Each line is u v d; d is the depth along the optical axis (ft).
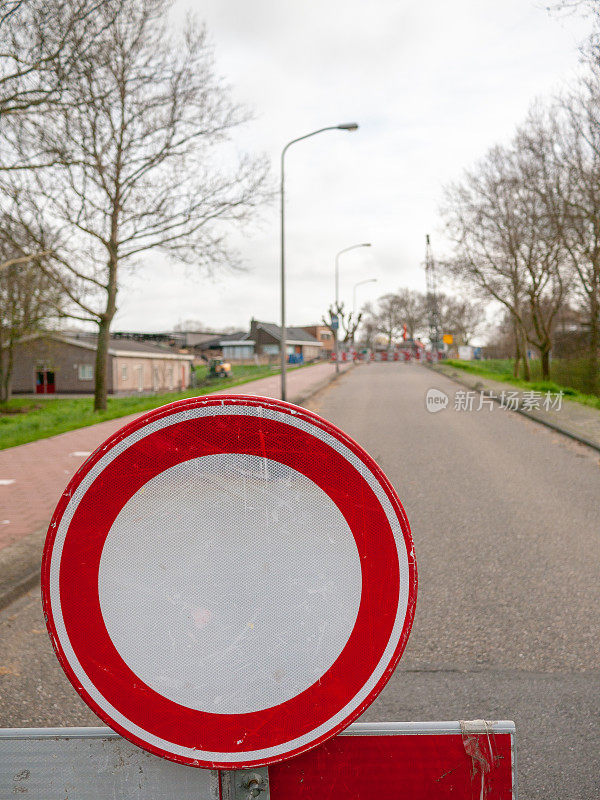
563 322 102.89
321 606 3.78
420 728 4.02
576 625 14.15
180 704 3.82
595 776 8.90
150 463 3.74
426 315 312.71
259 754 3.83
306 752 3.87
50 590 3.72
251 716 3.84
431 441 43.09
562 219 72.28
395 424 52.60
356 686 3.77
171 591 3.80
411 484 29.96
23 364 181.06
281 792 4.01
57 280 70.54
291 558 3.79
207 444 3.75
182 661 3.81
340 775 4.02
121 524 3.75
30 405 139.03
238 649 3.82
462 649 13.17
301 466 3.75
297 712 3.82
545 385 78.59
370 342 349.61
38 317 104.27
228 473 3.77
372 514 3.72
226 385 111.55
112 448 3.70
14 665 12.96
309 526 3.77
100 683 3.77
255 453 3.76
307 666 3.80
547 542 20.47
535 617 14.66
